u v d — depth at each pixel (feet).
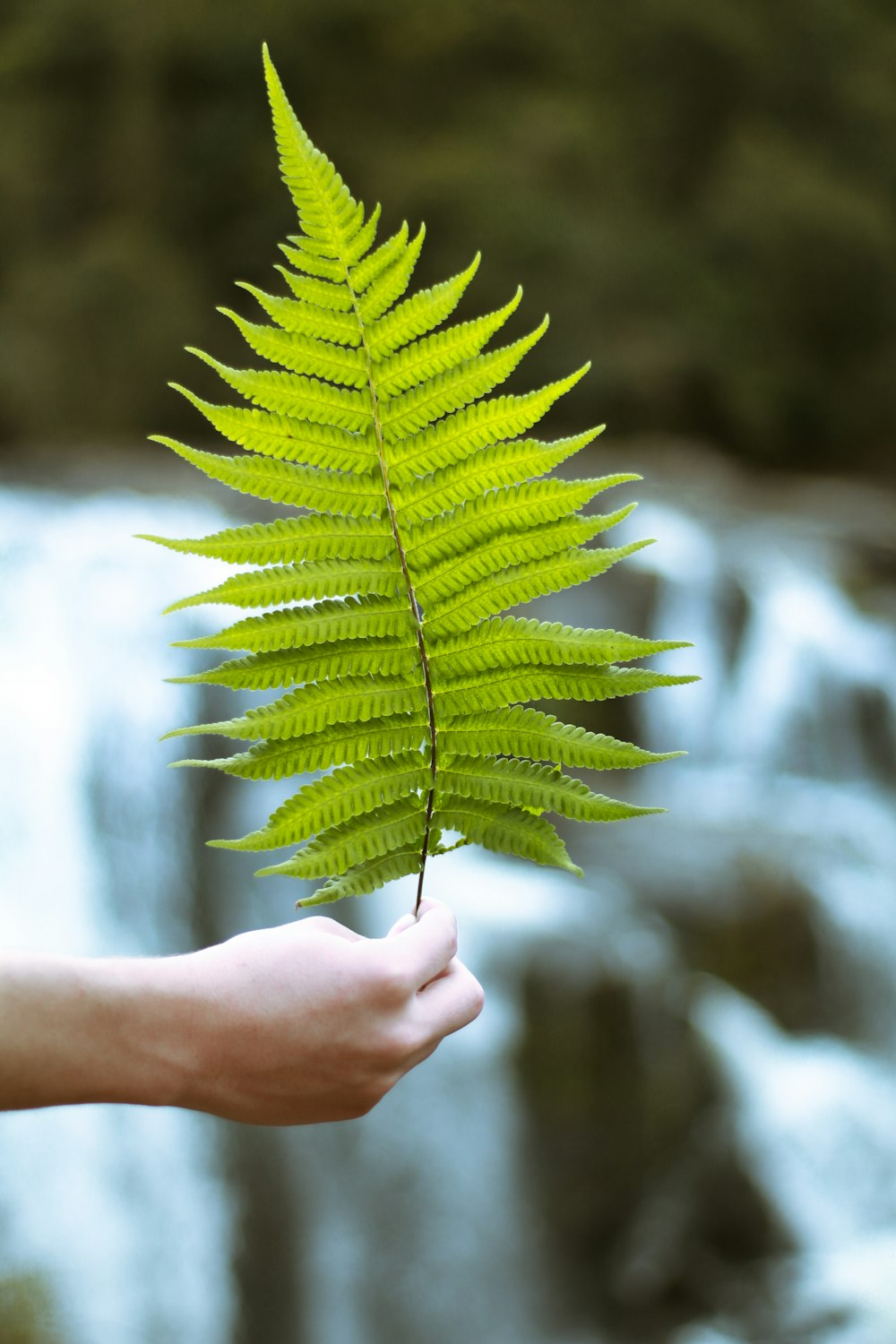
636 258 52.80
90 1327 18.57
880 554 40.63
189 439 48.52
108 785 24.38
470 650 3.47
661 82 56.90
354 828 3.51
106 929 23.38
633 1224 20.94
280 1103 3.38
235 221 51.52
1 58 51.55
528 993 21.02
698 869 24.64
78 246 50.52
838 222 55.83
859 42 60.34
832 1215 21.15
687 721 32.32
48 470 39.63
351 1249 20.16
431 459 3.43
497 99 53.88
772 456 54.60
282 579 3.37
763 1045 22.67
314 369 3.38
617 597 32.68
